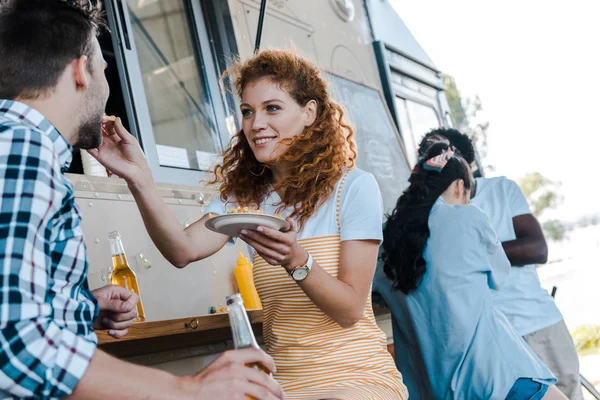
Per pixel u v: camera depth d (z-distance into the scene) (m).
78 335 1.06
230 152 2.06
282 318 1.74
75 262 1.14
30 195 1.03
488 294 2.71
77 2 1.28
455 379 2.67
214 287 2.52
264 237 1.51
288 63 1.93
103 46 3.47
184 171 3.19
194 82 3.52
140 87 3.06
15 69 1.20
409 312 2.83
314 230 1.78
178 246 1.78
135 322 1.66
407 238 2.83
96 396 1.03
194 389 1.07
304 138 1.86
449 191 3.02
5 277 0.98
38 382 0.99
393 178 4.49
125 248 2.25
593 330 7.28
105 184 2.25
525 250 3.36
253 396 1.10
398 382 1.72
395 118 4.85
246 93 1.94
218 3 3.71
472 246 2.72
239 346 1.18
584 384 3.63
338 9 4.62
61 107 1.22
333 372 1.69
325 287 1.59
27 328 0.98
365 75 4.74
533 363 2.58
